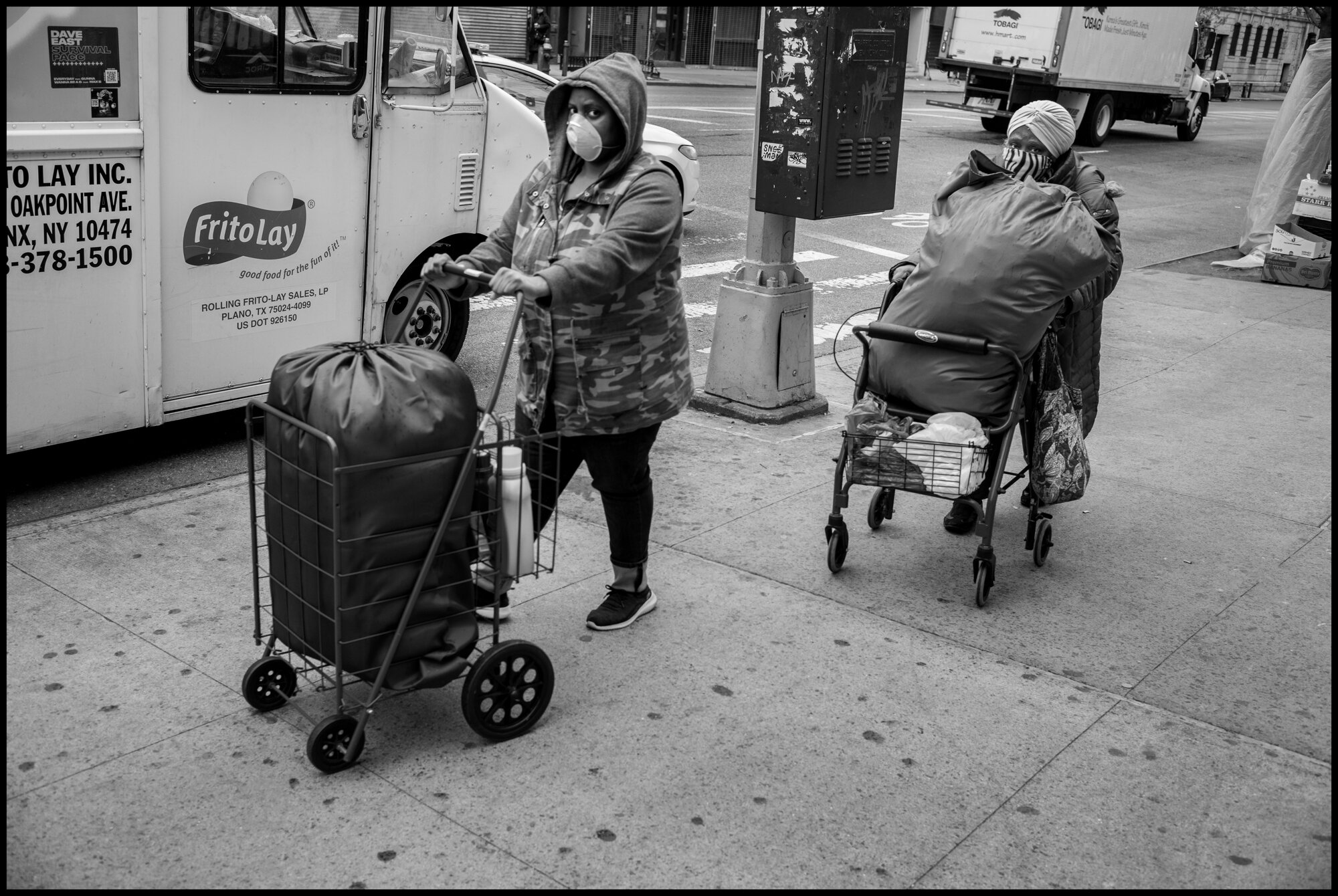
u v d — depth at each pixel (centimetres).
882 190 616
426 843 288
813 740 341
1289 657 405
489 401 319
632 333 357
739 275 632
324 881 272
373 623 305
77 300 475
